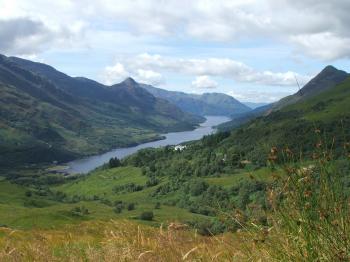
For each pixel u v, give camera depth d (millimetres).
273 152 4523
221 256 5516
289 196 4488
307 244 4379
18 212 128875
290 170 4473
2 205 145250
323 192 4402
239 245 5176
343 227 4309
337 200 4359
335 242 4332
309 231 4410
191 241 6117
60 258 7051
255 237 4641
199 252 5734
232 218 4828
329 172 4410
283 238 4590
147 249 6012
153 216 104000
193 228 6172
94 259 6391
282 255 4516
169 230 6215
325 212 4312
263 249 4672
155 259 5781
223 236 5359
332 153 4449
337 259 4215
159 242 6090
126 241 6422
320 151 4461
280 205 4547
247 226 4715
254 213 4691
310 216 4430
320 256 4340
